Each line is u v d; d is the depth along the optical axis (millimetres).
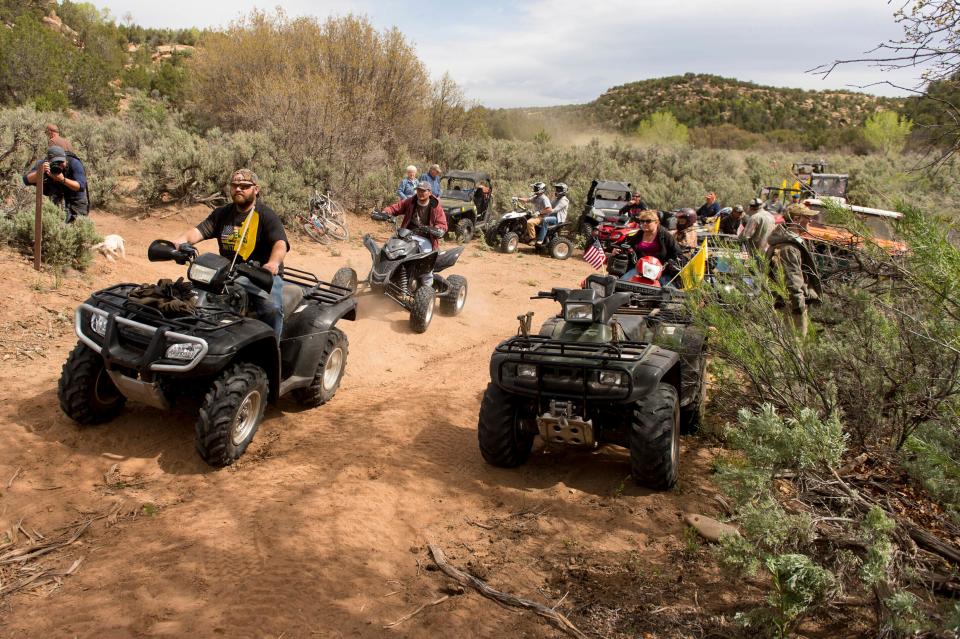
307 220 14398
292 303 5523
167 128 20250
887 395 4504
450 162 24141
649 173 27797
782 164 25188
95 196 12883
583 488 4738
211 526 3861
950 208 4242
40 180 7711
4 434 4734
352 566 3574
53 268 7988
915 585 3107
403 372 7414
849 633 3145
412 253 8531
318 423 5645
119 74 40938
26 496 4086
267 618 3084
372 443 5227
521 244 17844
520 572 3666
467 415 6008
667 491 4672
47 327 6730
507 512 4355
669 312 5484
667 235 6629
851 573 3258
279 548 3670
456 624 3188
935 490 3428
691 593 3518
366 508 4188
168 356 4367
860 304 4828
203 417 4434
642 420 4465
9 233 8109
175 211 13555
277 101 18172
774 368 4707
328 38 22688
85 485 4297
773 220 9281
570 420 4453
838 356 4641
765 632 3078
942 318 3877
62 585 3283
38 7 52969
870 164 24094
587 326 4871
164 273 9297
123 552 3580
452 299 9641
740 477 3355
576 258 16328
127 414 5227
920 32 3947
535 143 31656
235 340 4477
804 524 3152
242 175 4996
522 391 4598
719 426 5750
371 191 17453
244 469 4668
